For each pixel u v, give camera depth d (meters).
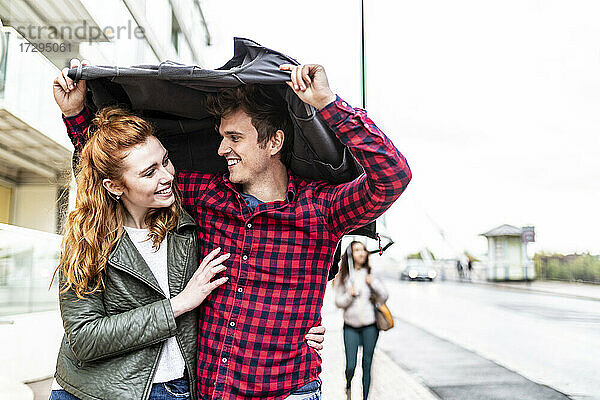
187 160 1.65
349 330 4.27
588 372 5.05
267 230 1.44
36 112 4.92
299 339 1.44
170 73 1.33
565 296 5.83
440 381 5.04
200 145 1.64
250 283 1.42
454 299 8.48
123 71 1.36
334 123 1.28
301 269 1.45
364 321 4.26
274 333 1.41
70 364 1.40
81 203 1.41
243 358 1.39
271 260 1.43
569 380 4.93
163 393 1.40
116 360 1.37
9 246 4.75
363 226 1.59
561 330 5.62
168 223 1.49
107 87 1.49
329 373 5.55
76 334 1.33
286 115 1.50
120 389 1.35
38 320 4.92
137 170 1.38
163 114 1.57
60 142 5.20
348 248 4.32
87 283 1.37
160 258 1.48
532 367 5.21
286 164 1.56
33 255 4.98
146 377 1.37
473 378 5.07
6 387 4.18
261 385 1.39
